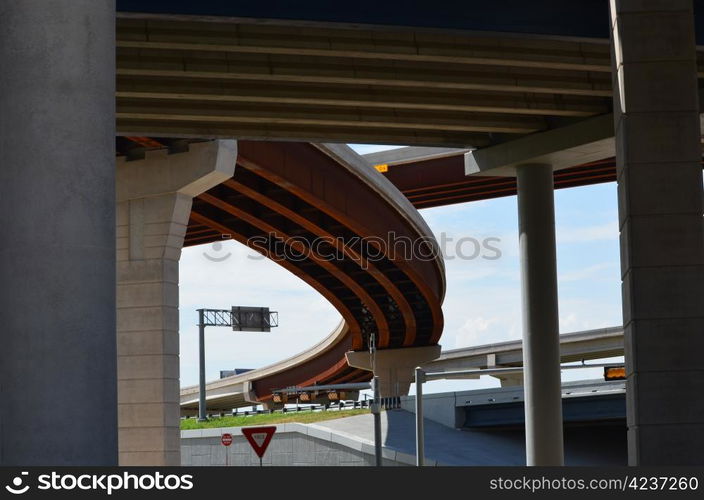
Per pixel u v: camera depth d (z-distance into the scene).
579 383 96.88
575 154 51.47
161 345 59.84
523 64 43.00
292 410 106.75
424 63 44.50
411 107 47.88
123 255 61.34
